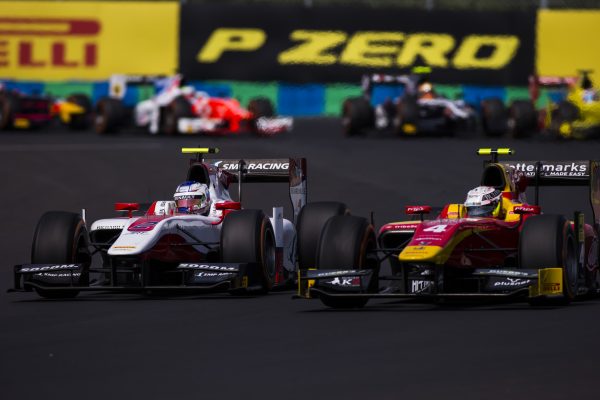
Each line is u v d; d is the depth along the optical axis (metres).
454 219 39.53
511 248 39.84
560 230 38.00
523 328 32.94
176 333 33.25
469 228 38.78
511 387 24.86
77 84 146.75
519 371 26.52
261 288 42.91
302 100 149.25
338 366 27.59
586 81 112.69
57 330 34.38
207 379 26.28
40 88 146.38
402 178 80.25
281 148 100.56
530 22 149.00
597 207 43.56
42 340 32.41
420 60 149.12
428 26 149.00
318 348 30.19
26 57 145.88
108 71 147.12
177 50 147.88
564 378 25.64
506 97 149.12
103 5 146.88
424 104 116.44
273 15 148.38
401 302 40.88
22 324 35.94
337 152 96.75
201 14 147.88
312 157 92.88
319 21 148.75
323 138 113.31
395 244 42.94
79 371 27.48
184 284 41.91
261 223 43.12
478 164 87.06
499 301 40.44
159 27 147.38
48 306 40.75
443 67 149.00
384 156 93.25
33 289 43.09
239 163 48.88
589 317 35.22
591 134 110.25
